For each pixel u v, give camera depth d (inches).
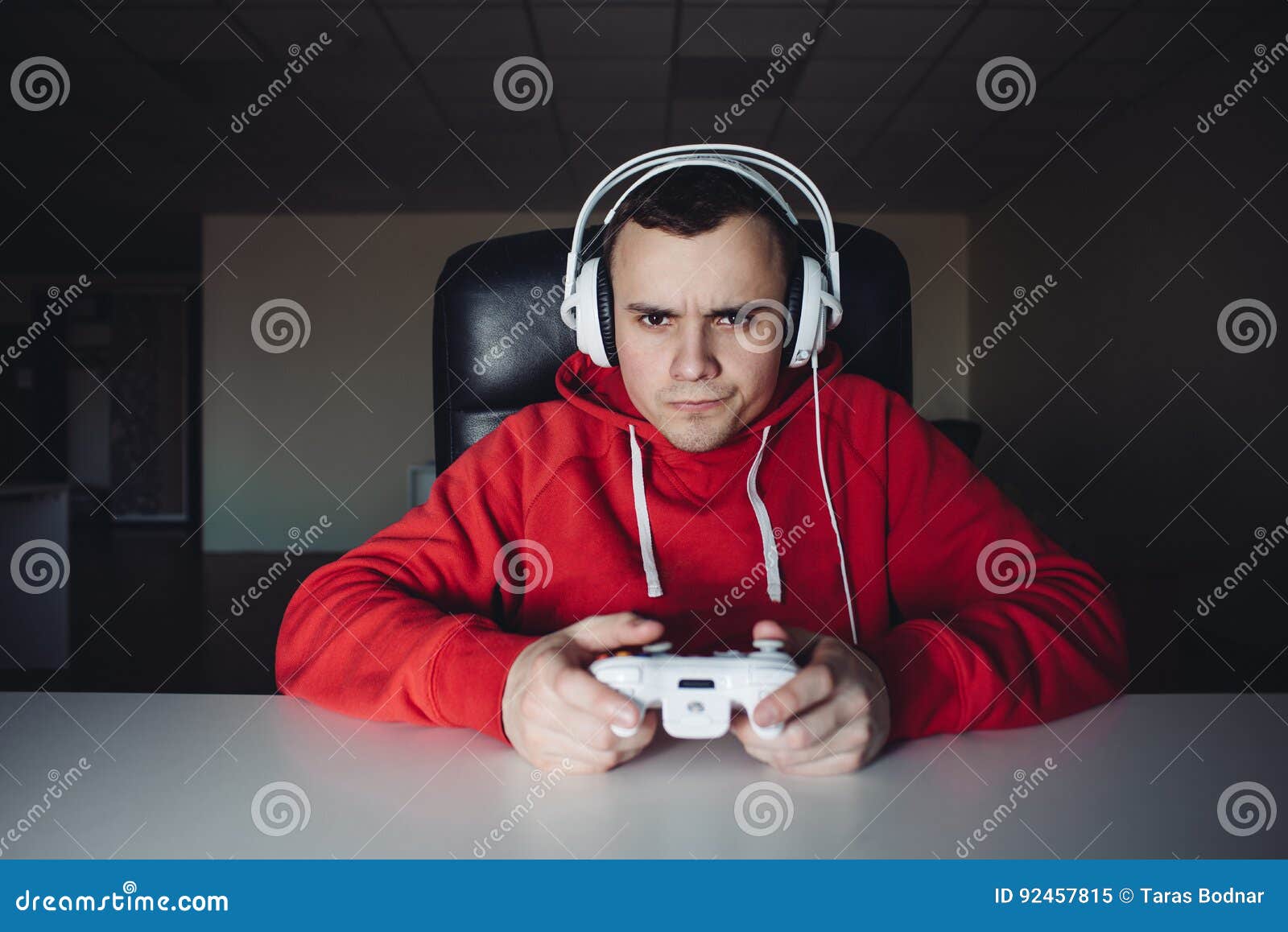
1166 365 152.8
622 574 33.7
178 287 307.7
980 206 233.9
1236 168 133.1
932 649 23.2
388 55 134.3
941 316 244.1
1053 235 195.2
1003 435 224.5
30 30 126.6
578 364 39.3
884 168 197.9
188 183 206.7
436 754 21.4
